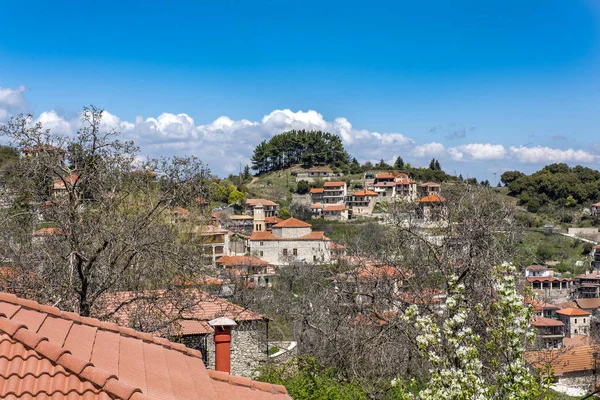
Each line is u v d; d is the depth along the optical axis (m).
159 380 7.00
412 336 12.72
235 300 27.34
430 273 15.33
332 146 162.12
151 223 17.27
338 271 17.70
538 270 57.62
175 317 15.86
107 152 17.69
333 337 16.05
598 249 73.88
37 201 16.28
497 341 8.61
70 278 14.33
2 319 6.22
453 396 8.16
